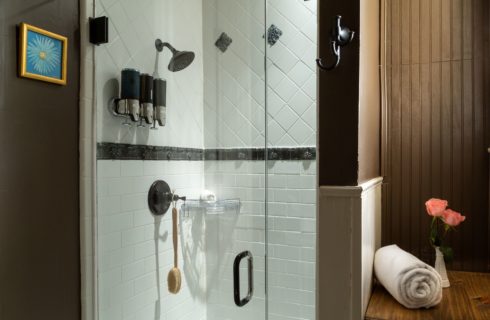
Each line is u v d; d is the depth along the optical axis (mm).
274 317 1965
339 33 1017
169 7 1873
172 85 1892
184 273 1939
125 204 1656
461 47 1677
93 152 1483
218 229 1941
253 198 1922
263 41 1946
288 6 2068
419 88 1734
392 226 1771
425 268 1236
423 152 1731
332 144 1126
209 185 2016
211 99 2037
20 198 1219
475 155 1658
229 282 1888
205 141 2039
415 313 1202
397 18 1760
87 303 1456
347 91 1111
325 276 1116
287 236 1988
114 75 1604
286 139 2047
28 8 1242
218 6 2039
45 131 1308
